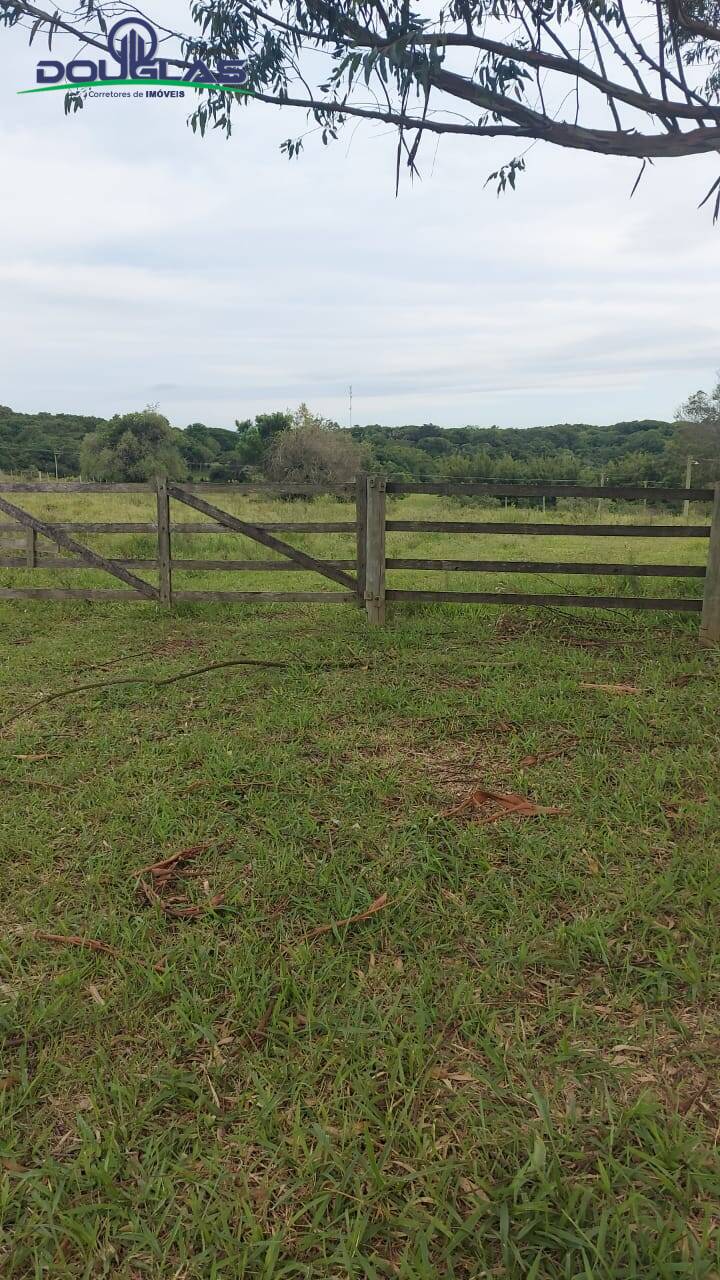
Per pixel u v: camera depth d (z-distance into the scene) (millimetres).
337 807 3520
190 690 5238
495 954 2500
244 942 2574
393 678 5465
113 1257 1596
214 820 3395
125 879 2969
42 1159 1807
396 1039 2139
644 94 3209
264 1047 2141
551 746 4223
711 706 4660
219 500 21109
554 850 3111
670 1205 1668
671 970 2396
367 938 2590
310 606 8125
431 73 3020
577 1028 2189
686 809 3412
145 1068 2078
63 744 4285
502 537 15984
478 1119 1890
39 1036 2197
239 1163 1798
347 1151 1797
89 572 10492
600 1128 1853
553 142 3291
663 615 7176
